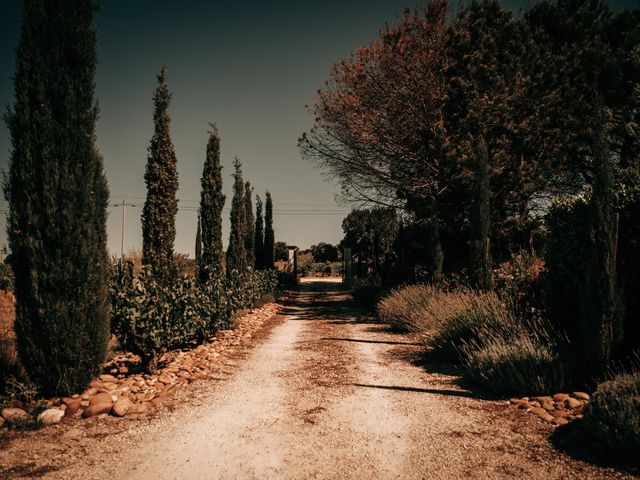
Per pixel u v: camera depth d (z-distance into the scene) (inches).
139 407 201.3
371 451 158.2
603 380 206.5
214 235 618.8
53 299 207.5
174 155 482.3
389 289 776.3
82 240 214.7
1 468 141.2
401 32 661.9
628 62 638.5
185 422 187.8
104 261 226.8
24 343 206.2
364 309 751.1
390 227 1374.3
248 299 635.5
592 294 212.4
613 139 599.8
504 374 232.4
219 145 637.9
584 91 660.7
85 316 215.2
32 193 207.0
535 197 741.3
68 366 209.8
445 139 622.5
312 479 136.9
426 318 434.6
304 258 2906.0
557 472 138.9
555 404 199.2
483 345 293.7
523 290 389.1
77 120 217.0
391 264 978.7
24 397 203.3
